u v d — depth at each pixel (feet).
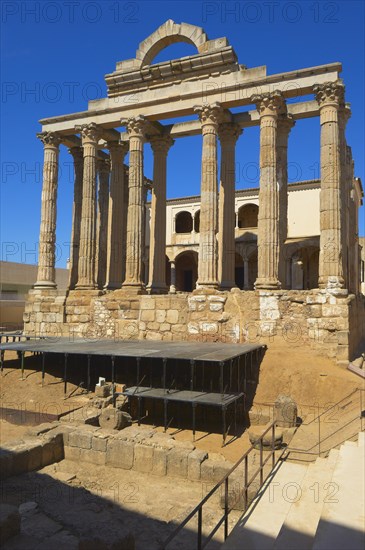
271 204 75.92
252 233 135.95
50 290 94.58
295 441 45.27
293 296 71.41
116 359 73.36
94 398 60.13
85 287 90.79
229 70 81.87
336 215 71.00
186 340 78.13
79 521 32.73
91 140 93.81
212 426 58.23
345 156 80.07
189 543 29.96
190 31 86.07
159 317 81.25
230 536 26.16
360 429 42.96
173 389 58.59
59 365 75.56
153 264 99.25
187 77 85.71
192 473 41.96
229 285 89.15
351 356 68.64
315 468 36.76
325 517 26.76
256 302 73.77
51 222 97.91
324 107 73.36
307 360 65.36
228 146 92.38
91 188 93.15
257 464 39.88
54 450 46.47
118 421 52.60
